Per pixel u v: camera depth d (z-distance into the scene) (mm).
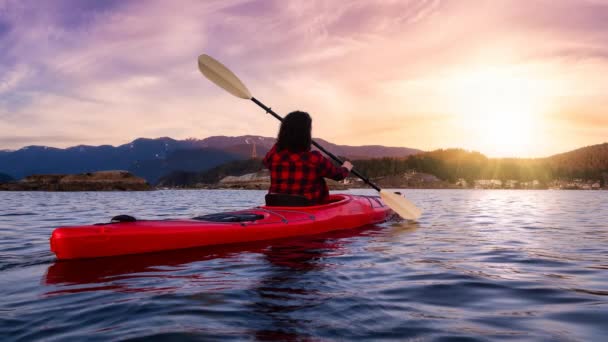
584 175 153875
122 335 1598
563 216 8531
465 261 3287
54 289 2324
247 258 3221
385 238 4531
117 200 18328
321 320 1780
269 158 4488
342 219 5031
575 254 3670
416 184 142000
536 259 3404
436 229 5625
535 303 2133
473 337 1618
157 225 3521
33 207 11734
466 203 15188
